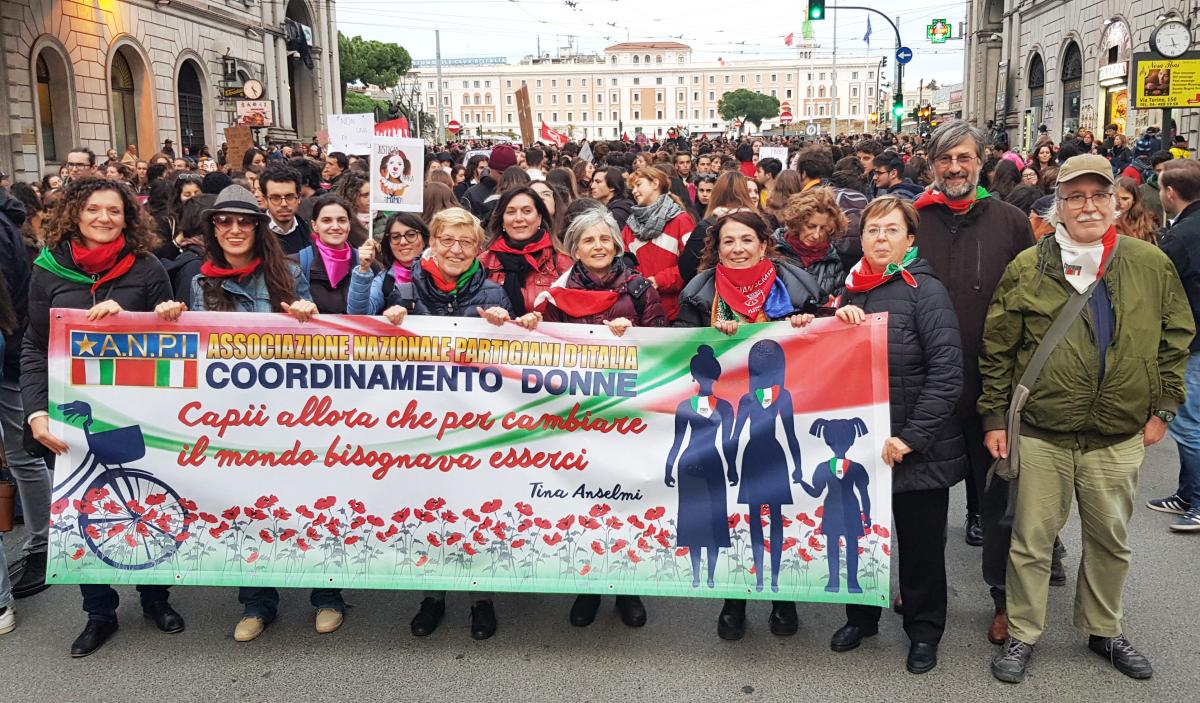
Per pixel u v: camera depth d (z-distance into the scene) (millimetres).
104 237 4074
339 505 4055
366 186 6223
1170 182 5309
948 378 3666
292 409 4039
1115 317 3574
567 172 8117
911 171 9922
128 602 4559
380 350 4008
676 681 3781
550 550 4031
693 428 3977
